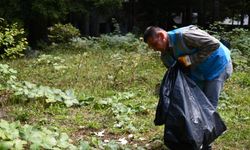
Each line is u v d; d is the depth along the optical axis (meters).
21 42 8.66
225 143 5.14
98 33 17.98
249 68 9.94
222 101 7.01
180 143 4.15
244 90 7.97
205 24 19.66
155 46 4.28
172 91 4.21
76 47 12.92
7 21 11.96
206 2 19.48
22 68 9.57
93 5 13.49
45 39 13.90
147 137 5.25
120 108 6.21
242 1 19.20
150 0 19.38
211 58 4.37
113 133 5.36
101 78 8.52
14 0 12.01
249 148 5.04
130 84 8.13
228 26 18.66
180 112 4.10
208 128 4.11
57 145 3.93
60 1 12.33
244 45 11.77
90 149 4.40
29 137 3.77
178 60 4.32
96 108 6.40
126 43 12.66
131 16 19.36
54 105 6.36
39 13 12.46
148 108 6.47
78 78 8.52
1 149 3.48
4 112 5.97
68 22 16.53
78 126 5.55
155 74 9.12
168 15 20.08
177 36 4.22
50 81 8.29
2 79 7.19
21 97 6.47
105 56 11.16
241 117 6.19
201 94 4.23
